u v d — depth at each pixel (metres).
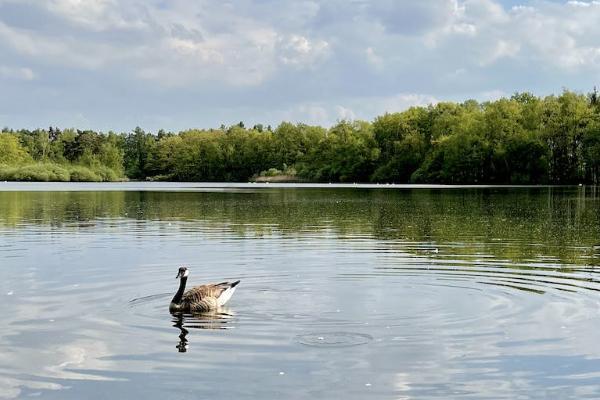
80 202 57.59
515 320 13.77
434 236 28.89
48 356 11.57
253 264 21.14
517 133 123.25
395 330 13.05
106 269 20.39
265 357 11.41
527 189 92.75
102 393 9.89
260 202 57.25
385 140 159.25
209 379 10.41
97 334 12.91
